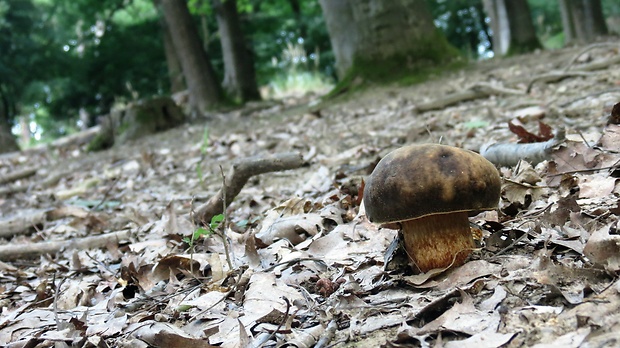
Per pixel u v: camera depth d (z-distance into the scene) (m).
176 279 0.61
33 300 0.65
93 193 1.43
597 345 0.33
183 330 0.47
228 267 0.61
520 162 0.68
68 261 0.80
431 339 0.38
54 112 5.44
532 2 5.93
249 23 4.49
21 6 4.47
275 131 1.76
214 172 1.36
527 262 0.45
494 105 1.37
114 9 4.84
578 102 1.16
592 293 0.39
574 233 0.49
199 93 2.80
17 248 0.85
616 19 5.32
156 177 1.45
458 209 0.42
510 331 0.36
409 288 0.46
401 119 1.50
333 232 0.62
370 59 2.25
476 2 5.88
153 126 2.41
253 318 0.46
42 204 1.38
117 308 0.56
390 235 0.59
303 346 0.41
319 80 3.94
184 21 2.81
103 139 2.46
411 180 0.42
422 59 2.24
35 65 4.57
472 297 0.42
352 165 1.07
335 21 2.34
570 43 3.30
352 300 0.45
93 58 5.02
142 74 5.14
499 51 3.48
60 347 0.47
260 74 5.12
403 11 2.25
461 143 1.01
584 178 0.64
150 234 0.85
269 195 0.96
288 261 0.56
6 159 2.81
